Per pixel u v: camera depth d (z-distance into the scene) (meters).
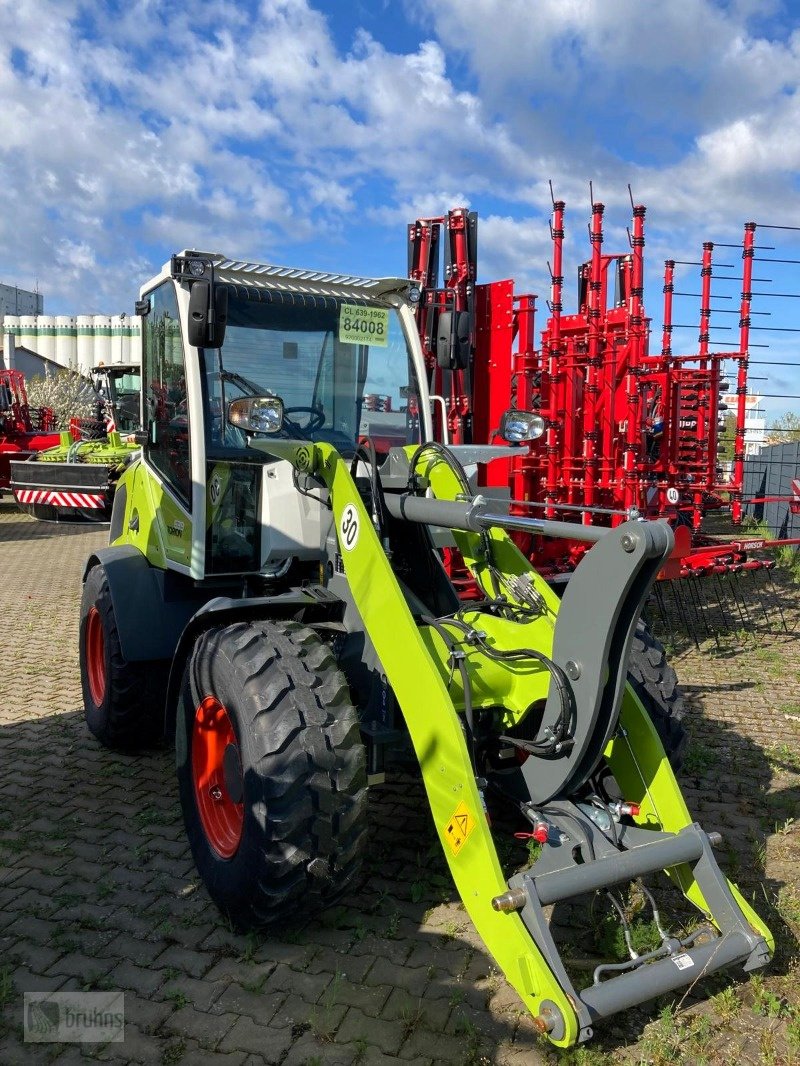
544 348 7.17
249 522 4.02
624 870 2.51
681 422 10.97
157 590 4.28
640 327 6.91
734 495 8.18
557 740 2.65
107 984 2.78
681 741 3.54
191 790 3.31
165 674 4.45
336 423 4.23
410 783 4.29
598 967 2.40
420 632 3.04
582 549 7.18
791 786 4.32
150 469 4.50
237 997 2.71
